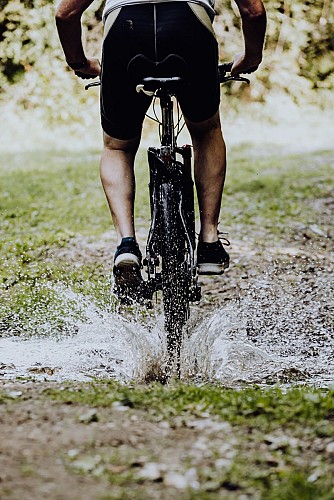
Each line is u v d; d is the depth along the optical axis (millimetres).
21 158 21031
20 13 26094
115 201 5605
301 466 3732
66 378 5828
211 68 5320
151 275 5660
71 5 5492
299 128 26906
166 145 5535
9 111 25594
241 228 13047
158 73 5262
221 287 9461
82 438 4012
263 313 8320
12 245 11172
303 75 29250
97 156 21422
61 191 16281
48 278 9555
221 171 5746
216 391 4922
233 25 27375
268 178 17375
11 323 7805
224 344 6383
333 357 6887
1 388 5004
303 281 9750
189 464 3732
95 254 10914
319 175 18125
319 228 13117
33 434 4055
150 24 5195
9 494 3400
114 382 5395
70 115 25547
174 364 5664
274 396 4781
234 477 3602
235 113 27656
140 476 3598
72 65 5977
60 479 3561
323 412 4379
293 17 28922
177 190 5551
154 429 4156
